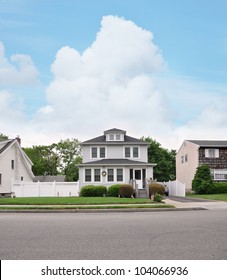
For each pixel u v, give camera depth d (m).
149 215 16.39
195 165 46.66
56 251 7.86
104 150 41.78
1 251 7.89
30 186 33.78
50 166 72.50
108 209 18.98
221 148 46.75
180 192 36.38
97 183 39.00
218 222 13.08
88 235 10.03
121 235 10.01
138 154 41.81
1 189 40.72
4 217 15.62
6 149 41.34
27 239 9.41
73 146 73.81
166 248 8.12
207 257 7.22
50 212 18.66
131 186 31.66
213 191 40.84
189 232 10.53
